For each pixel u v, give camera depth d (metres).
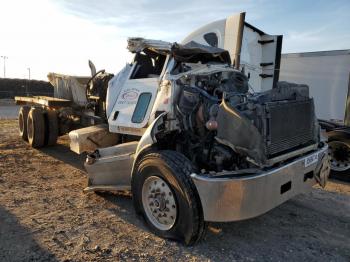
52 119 8.98
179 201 3.70
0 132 11.78
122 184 4.84
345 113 8.53
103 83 6.85
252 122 3.61
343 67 9.41
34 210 4.71
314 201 5.46
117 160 4.77
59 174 6.61
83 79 7.97
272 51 9.02
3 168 6.88
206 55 5.62
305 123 4.33
